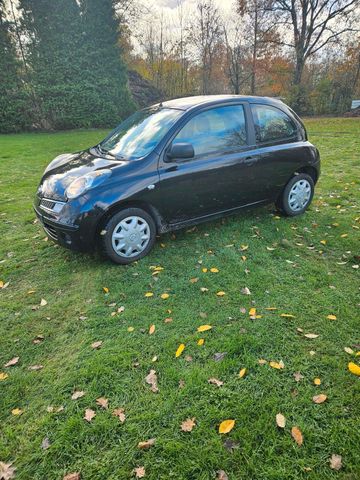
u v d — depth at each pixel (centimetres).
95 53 1692
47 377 213
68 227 314
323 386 200
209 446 168
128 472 159
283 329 247
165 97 2517
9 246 396
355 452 164
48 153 1009
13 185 652
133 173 326
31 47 1588
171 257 354
